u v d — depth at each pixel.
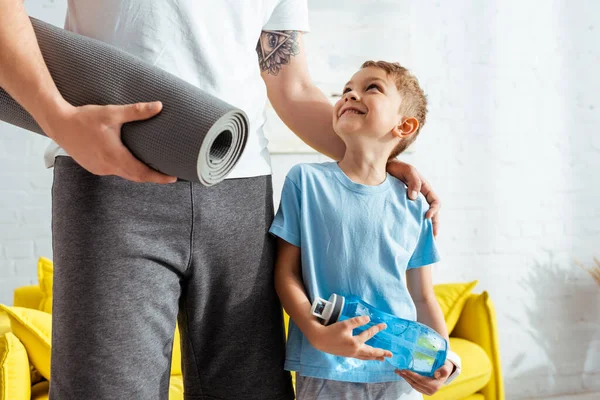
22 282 2.58
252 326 0.99
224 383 0.98
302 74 1.22
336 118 1.18
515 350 3.25
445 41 3.15
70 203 0.85
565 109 3.37
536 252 3.30
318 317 1.03
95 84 0.77
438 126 3.14
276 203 2.89
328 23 2.95
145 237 0.87
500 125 3.25
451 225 3.16
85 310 0.83
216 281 0.95
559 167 3.35
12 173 2.58
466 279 3.18
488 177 3.22
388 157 1.26
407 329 1.05
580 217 3.38
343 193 1.14
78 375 0.83
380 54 3.03
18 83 0.71
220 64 0.93
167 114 0.74
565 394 3.33
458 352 2.54
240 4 0.95
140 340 0.86
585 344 3.37
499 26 3.25
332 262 1.11
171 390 2.08
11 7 0.70
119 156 0.73
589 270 3.38
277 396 1.02
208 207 0.91
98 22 0.88
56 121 0.71
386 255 1.13
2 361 1.84
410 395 1.13
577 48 3.39
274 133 2.87
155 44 0.88
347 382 1.09
